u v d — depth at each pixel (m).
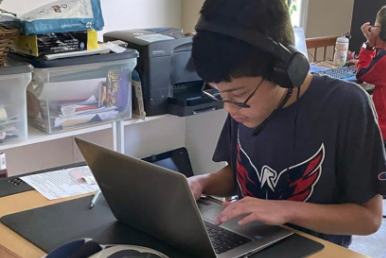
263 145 1.21
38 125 1.92
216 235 1.07
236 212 1.04
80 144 1.06
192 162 2.72
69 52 1.79
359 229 1.09
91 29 1.83
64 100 1.87
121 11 2.65
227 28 0.96
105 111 1.98
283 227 1.11
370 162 1.09
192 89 2.25
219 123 2.52
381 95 2.82
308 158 1.15
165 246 1.04
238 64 0.97
